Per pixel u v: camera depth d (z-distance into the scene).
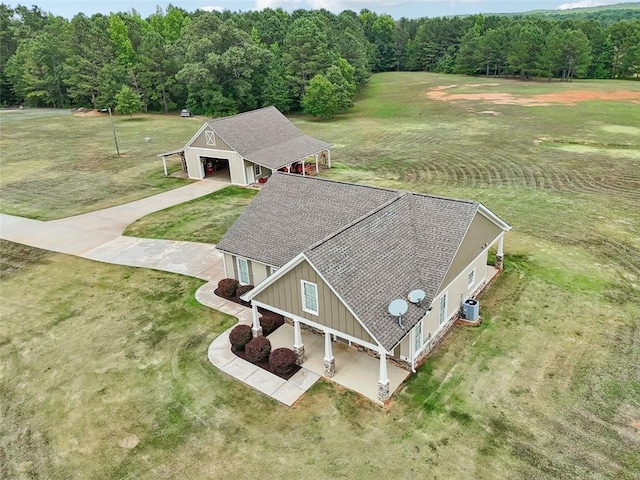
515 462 11.37
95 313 19.02
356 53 88.38
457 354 15.54
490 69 107.44
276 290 15.02
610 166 36.25
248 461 11.78
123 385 14.77
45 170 43.22
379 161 41.75
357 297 13.50
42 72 84.50
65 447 12.52
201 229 27.34
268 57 70.25
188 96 73.31
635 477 10.87
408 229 17.00
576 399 13.30
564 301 18.30
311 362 15.49
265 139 37.91
